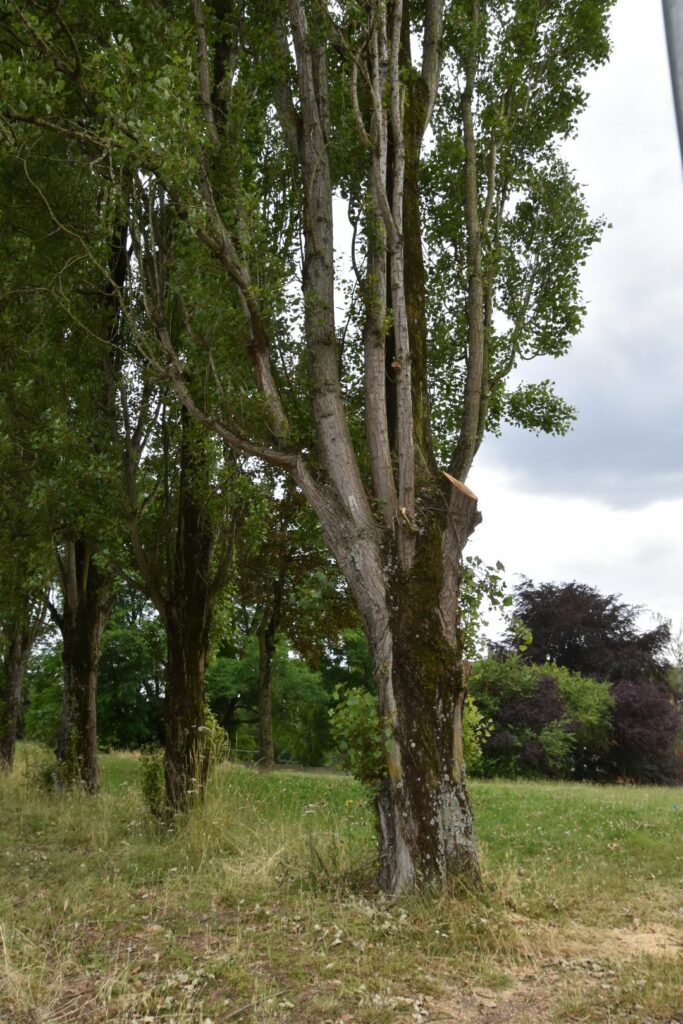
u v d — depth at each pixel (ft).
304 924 21.34
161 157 25.43
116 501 38.09
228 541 39.91
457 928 20.95
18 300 40.24
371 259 29.37
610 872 30.83
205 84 29.73
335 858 26.76
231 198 28.96
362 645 120.67
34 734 108.99
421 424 28.55
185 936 20.66
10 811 42.27
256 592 68.08
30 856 30.60
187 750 37.24
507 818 45.21
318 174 29.43
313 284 28.81
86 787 50.31
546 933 21.65
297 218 32.19
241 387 29.04
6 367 41.04
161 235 34.50
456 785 24.62
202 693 38.63
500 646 100.01
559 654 118.32
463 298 34.37
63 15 29.63
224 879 25.91
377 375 27.91
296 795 49.34
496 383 30.42
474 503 26.71
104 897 24.39
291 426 29.37
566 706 98.58
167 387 37.19
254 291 27.45
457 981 18.10
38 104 25.67
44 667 104.58
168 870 27.55
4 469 41.24
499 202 32.22
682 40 6.90
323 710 123.03
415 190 29.53
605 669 113.91
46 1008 15.96
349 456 27.17
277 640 89.04
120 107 25.07
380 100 27.91
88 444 38.91
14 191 37.52
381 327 27.58
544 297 32.27
